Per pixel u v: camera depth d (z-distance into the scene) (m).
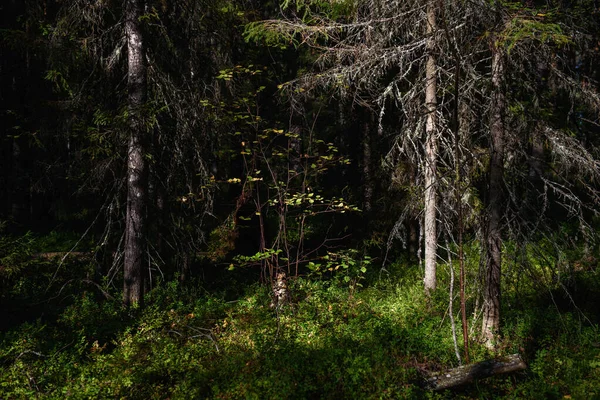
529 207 8.08
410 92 10.16
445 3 8.15
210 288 13.24
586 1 8.12
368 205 15.31
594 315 9.29
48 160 13.62
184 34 12.15
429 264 10.91
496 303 8.27
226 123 12.42
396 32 9.69
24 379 7.24
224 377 7.26
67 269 13.67
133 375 7.32
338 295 10.68
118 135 11.02
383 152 15.34
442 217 10.10
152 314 9.95
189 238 13.41
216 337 9.02
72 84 11.65
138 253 11.05
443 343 8.13
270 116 16.81
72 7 10.69
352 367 7.14
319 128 19.88
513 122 8.27
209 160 13.31
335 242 16.84
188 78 12.19
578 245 12.70
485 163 10.05
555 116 8.55
